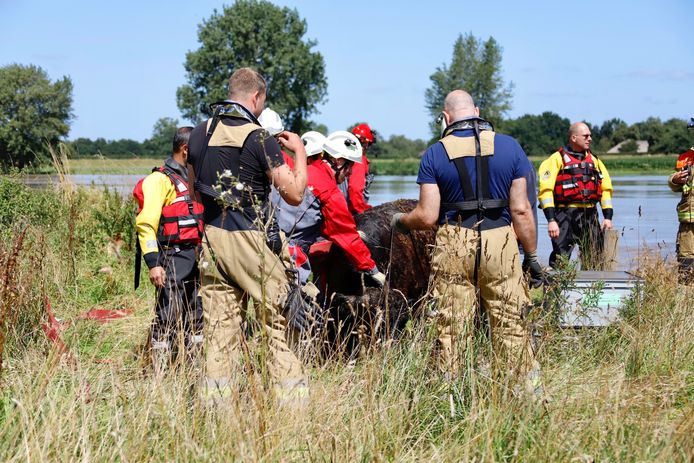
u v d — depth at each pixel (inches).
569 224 336.8
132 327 231.9
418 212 178.9
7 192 349.1
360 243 203.3
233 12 3117.6
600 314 224.7
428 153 177.6
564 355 186.1
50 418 139.4
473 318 168.7
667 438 135.4
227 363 158.2
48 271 266.5
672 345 203.6
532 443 142.8
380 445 141.4
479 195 172.6
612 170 2972.4
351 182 291.0
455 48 3503.9
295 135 165.5
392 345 175.3
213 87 3137.3
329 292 211.8
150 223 200.2
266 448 133.9
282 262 161.3
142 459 136.8
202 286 166.7
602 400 151.9
